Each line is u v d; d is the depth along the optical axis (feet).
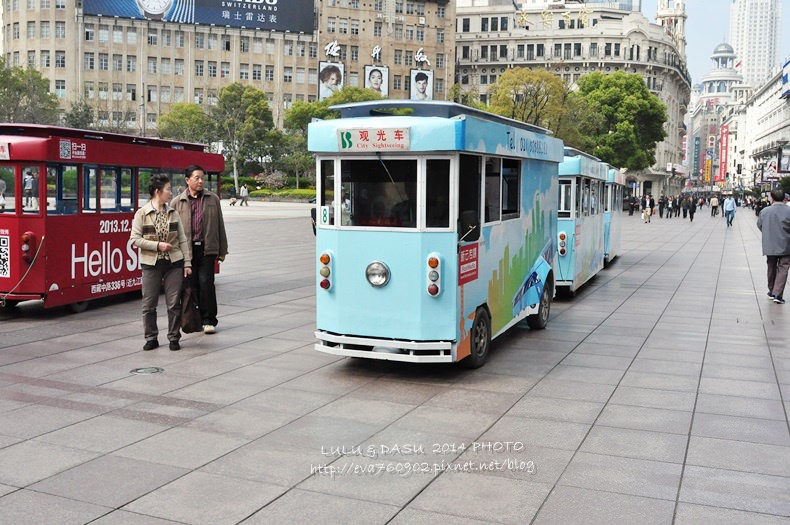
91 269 37.42
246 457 17.67
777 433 19.92
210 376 25.09
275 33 338.54
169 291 28.91
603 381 25.11
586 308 41.24
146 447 18.26
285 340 31.19
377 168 24.75
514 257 30.09
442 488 16.01
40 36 303.27
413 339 24.77
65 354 27.99
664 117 253.24
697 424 20.59
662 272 60.29
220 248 32.42
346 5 352.28
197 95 328.70
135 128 315.99
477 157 25.72
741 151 619.67
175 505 14.99
